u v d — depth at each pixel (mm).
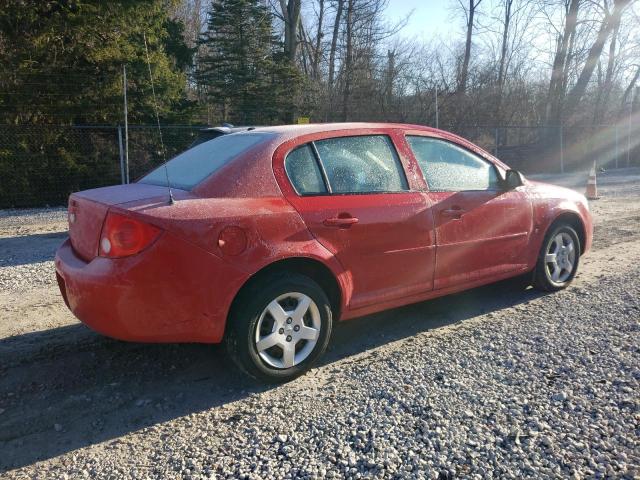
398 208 4004
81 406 3285
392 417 3047
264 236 3363
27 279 6098
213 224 3197
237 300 3363
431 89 25406
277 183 3562
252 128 4383
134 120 16641
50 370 3750
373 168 4047
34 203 14508
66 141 15086
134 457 2756
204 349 4094
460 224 4383
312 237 3566
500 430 2885
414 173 4242
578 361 3691
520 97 29500
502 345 4020
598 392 3256
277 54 25203
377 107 25234
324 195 3725
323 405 3221
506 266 4809
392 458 2678
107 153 15648
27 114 14664
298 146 3750
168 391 3471
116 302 3080
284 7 28906
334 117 25031
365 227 3801
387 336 4328
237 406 3260
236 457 2729
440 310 4918
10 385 3531
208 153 3947
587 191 13602
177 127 15039
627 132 26984
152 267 3068
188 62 22422
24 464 2715
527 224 4922
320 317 3619
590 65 27625
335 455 2715
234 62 24406
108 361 3896
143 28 15883
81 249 3510
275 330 3449
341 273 3719
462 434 2861
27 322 4652
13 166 14000
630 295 5070
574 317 4555
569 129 25922
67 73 15000
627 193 14664
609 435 2820
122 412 3217
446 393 3305
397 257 4004
